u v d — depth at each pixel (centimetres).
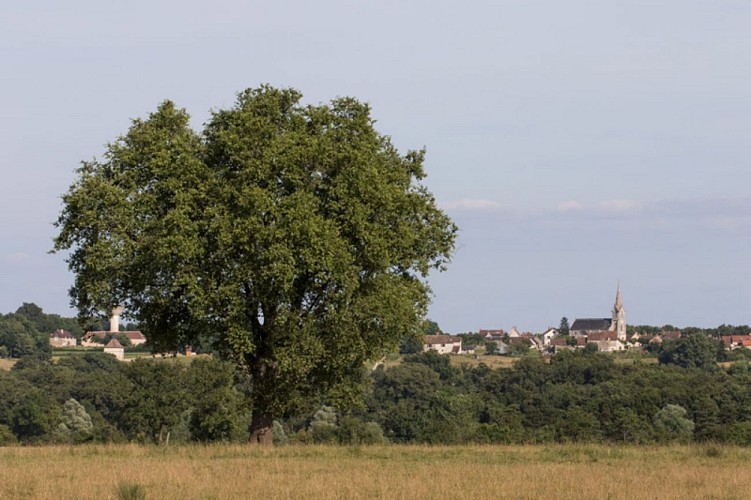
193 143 9144
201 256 8350
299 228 8200
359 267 8731
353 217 8625
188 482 5816
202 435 16525
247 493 5428
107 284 8556
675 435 19088
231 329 8388
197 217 8494
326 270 8425
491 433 18012
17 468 6550
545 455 7781
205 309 8400
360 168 8762
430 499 5253
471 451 8144
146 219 8638
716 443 8994
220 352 9294
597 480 6038
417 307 9894
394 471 6500
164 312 9012
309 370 9012
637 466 6981
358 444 8894
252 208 8262
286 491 5472
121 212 8481
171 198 8438
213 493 5422
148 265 8444
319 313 8869
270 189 8544
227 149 8681
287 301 8606
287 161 8494
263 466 6756
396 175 9450
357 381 9762
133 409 16175
